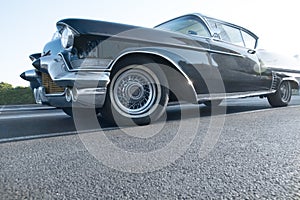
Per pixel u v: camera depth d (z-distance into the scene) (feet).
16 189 3.75
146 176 4.27
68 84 7.57
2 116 13.14
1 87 38.27
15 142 6.65
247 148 5.83
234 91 11.71
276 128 8.12
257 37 14.16
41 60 8.70
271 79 14.15
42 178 4.17
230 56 11.34
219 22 11.95
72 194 3.60
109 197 3.51
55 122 10.59
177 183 3.97
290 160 4.96
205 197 3.50
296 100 20.61
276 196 3.50
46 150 5.85
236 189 3.73
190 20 11.66
